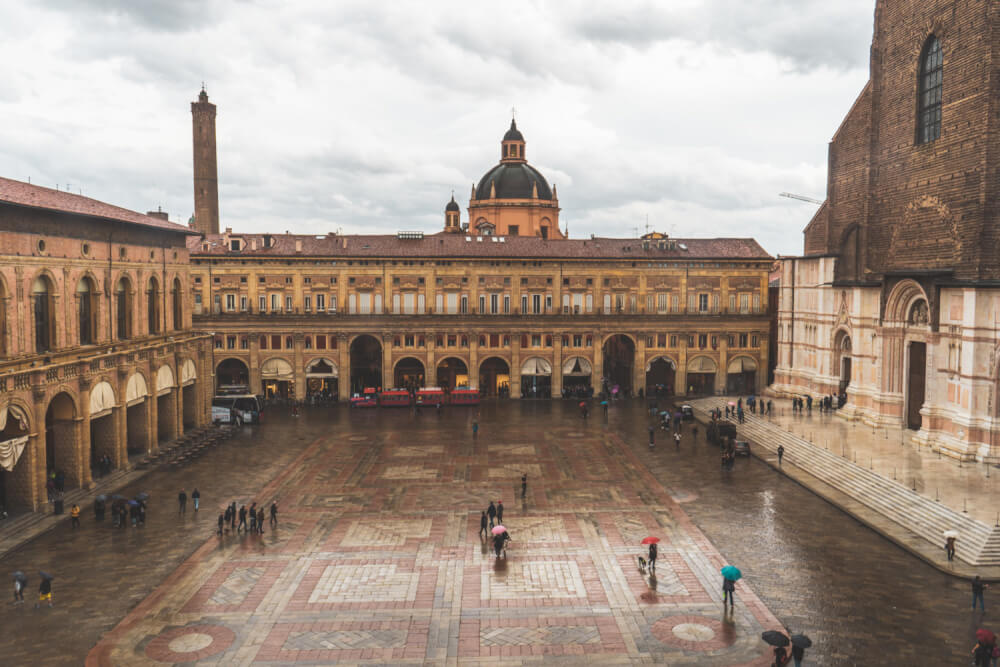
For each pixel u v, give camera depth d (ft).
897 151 227.40
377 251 315.17
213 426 251.80
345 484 183.73
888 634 103.30
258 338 306.96
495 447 225.35
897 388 227.40
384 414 284.41
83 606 114.11
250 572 127.85
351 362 327.47
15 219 156.46
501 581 123.85
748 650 99.81
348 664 96.68
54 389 162.81
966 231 191.42
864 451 194.90
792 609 111.75
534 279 317.63
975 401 182.70
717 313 323.37
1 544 139.64
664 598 116.57
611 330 320.09
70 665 96.17
